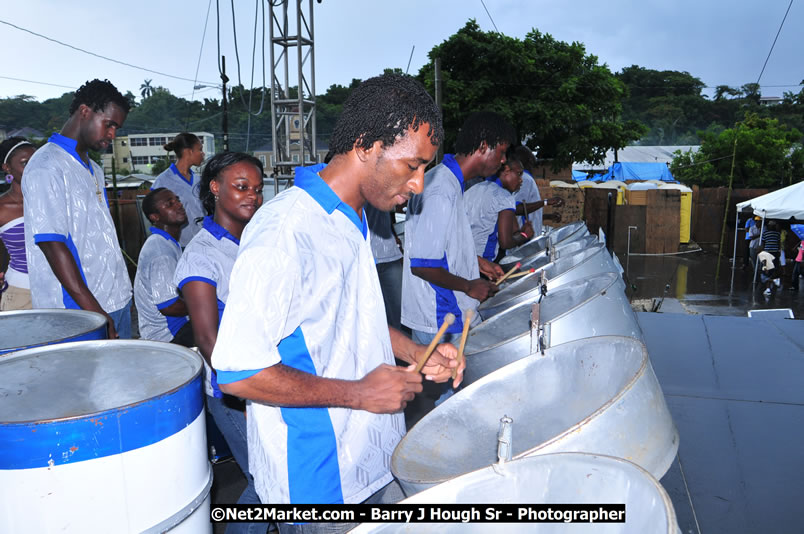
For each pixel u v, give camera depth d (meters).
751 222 13.50
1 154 2.69
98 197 2.02
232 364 0.87
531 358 1.33
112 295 2.05
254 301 0.87
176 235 2.37
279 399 0.90
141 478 1.02
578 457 0.82
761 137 24.08
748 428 2.20
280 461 1.02
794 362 3.01
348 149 0.94
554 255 2.74
